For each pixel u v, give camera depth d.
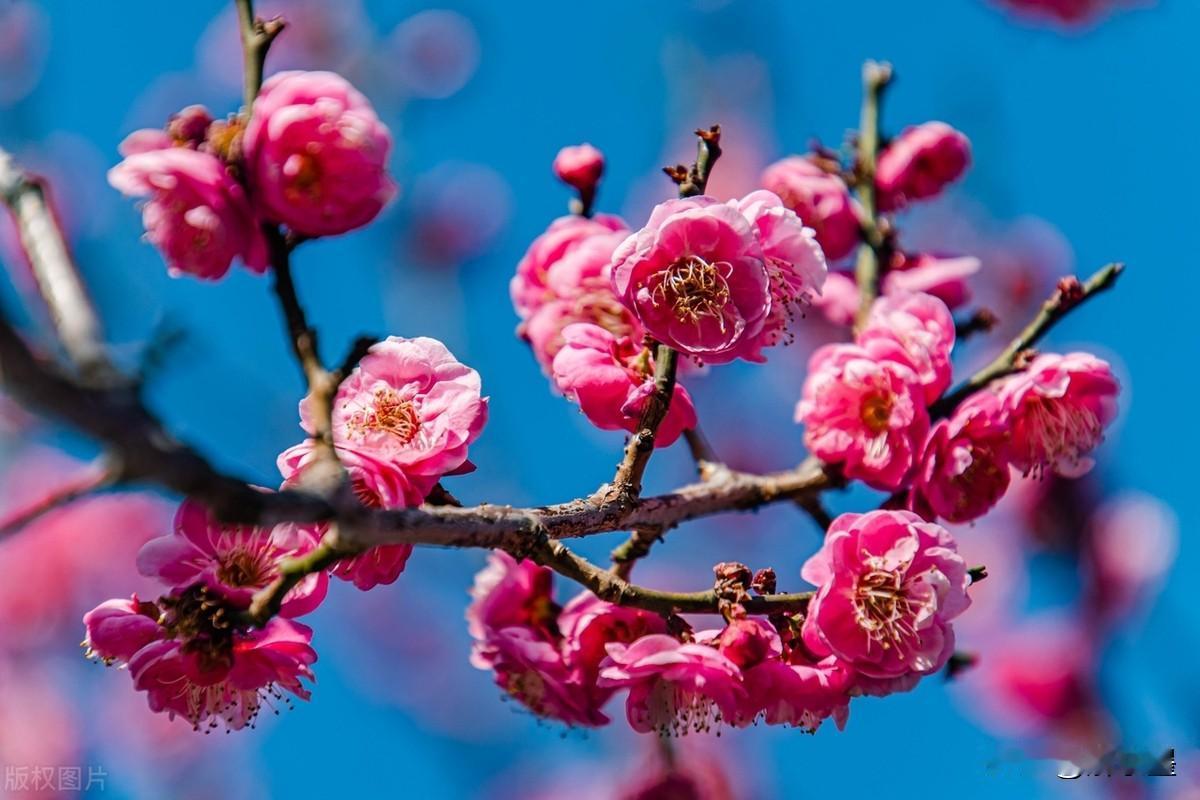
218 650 0.68
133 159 0.70
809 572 0.72
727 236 0.71
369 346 0.66
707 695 0.71
